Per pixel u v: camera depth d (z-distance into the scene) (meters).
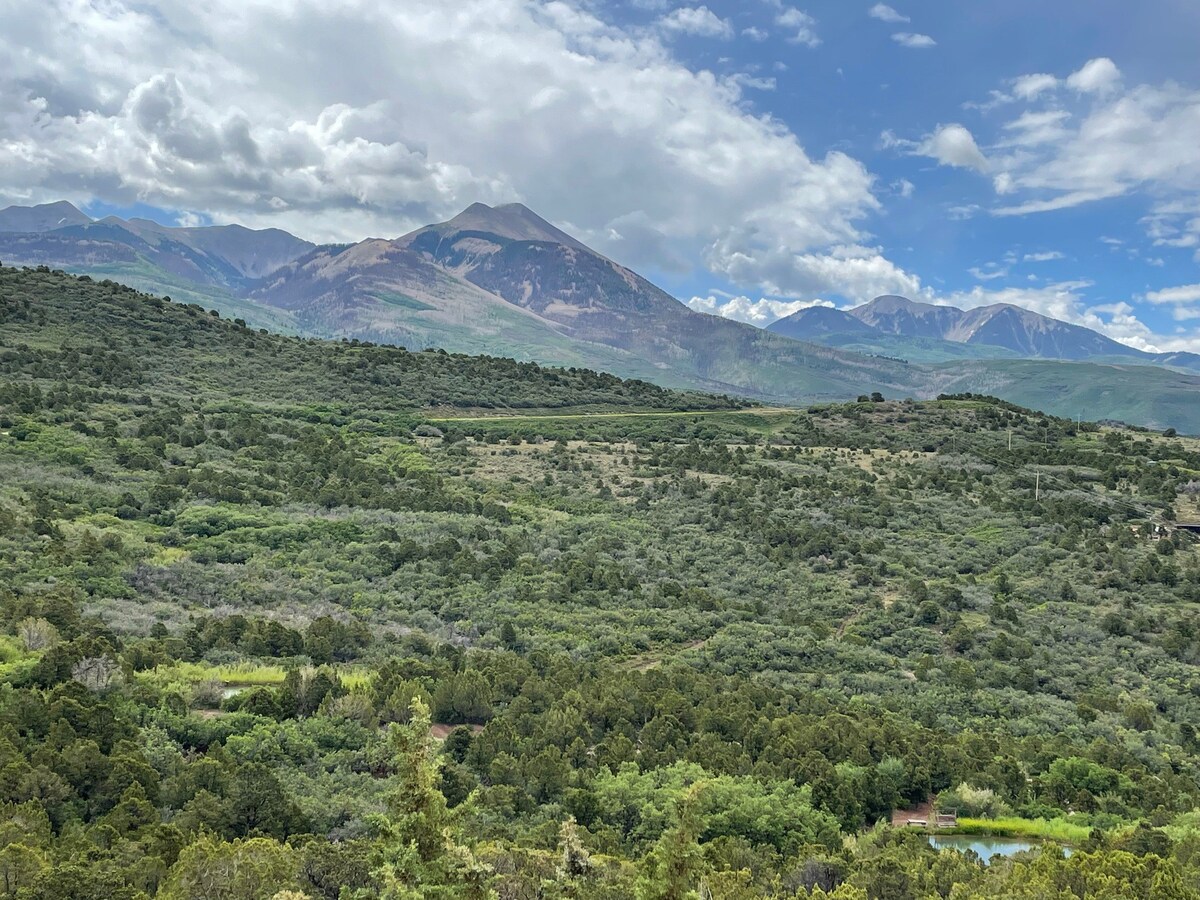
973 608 106.31
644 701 69.19
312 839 41.28
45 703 48.75
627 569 113.06
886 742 67.44
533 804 53.72
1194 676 90.31
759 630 96.12
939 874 47.22
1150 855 43.84
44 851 35.91
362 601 94.69
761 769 60.16
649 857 27.73
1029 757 70.56
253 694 60.00
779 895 41.84
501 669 72.06
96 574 84.88
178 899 33.47
